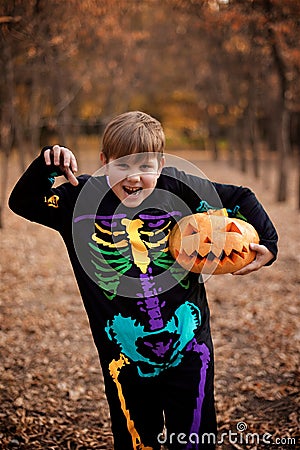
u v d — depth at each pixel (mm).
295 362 3855
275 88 12406
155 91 20547
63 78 12727
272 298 5406
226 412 3240
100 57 12219
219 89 16906
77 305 5297
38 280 6070
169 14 12242
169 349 2090
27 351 4156
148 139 2047
